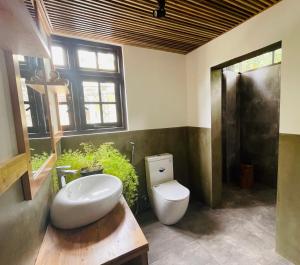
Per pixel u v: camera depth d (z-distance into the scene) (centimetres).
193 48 254
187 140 295
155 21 179
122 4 150
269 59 301
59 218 106
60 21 173
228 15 171
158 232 211
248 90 332
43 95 130
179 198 206
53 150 140
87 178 151
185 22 182
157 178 247
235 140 351
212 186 254
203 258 171
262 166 327
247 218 231
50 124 137
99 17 169
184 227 218
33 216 87
